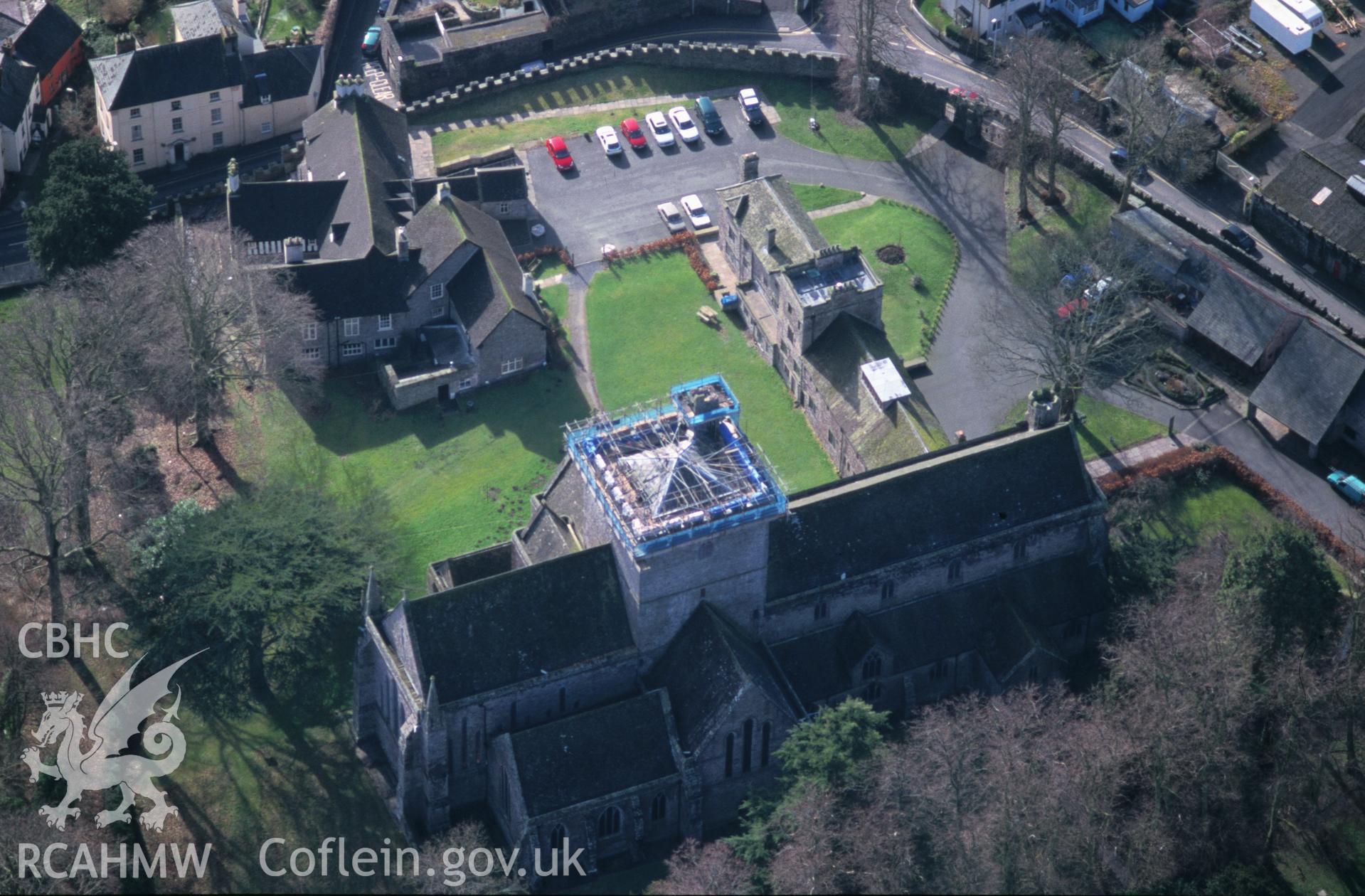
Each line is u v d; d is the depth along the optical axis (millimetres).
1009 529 180125
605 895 165000
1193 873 167875
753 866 159125
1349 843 173250
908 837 157000
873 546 176625
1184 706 161250
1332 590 175875
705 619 169000
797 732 164000
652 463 166375
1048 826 157250
